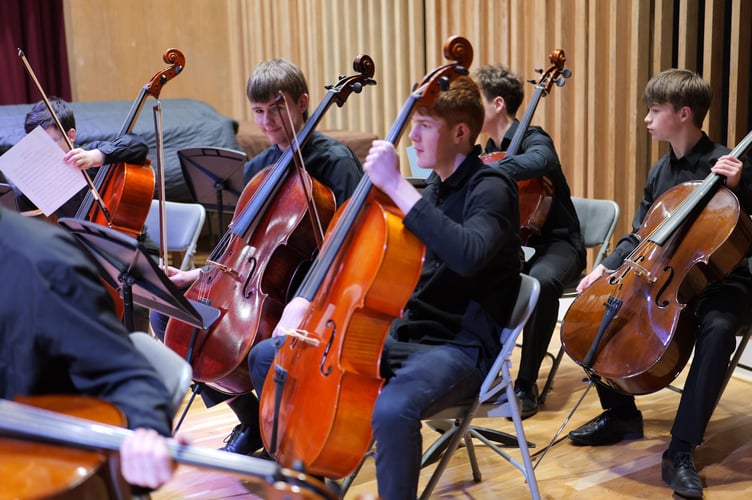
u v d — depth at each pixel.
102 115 5.38
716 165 2.41
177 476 2.44
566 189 3.19
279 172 2.48
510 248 2.01
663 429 2.82
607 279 2.52
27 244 1.19
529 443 2.70
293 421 1.85
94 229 1.88
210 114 5.63
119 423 1.12
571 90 4.48
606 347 2.36
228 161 4.04
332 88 2.53
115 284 2.22
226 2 7.08
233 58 7.05
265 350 2.15
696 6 3.89
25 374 1.21
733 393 3.13
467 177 2.01
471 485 2.44
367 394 1.82
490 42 4.79
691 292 2.34
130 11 6.81
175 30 6.97
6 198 2.89
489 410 2.07
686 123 2.67
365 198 1.91
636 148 4.17
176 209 3.18
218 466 1.06
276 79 2.52
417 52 5.38
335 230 1.94
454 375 1.92
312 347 1.86
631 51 4.14
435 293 2.06
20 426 1.06
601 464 2.56
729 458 2.58
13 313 1.19
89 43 6.72
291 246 2.39
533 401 2.96
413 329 2.07
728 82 4.16
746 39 3.71
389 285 1.81
